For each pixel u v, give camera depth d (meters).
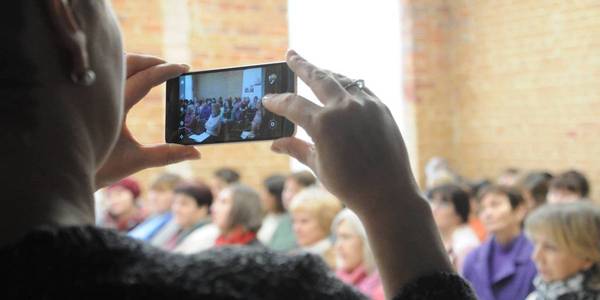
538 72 7.65
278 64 1.09
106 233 0.65
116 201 5.70
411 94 8.30
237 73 1.12
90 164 0.71
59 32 0.68
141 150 1.01
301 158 0.93
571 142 7.36
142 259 0.64
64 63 0.69
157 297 0.61
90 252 0.63
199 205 4.96
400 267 0.81
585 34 7.21
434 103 8.47
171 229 5.10
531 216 2.96
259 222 4.24
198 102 1.14
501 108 8.05
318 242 4.11
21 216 0.64
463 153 8.49
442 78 8.53
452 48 8.53
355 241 3.45
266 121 1.10
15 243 0.62
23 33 0.66
